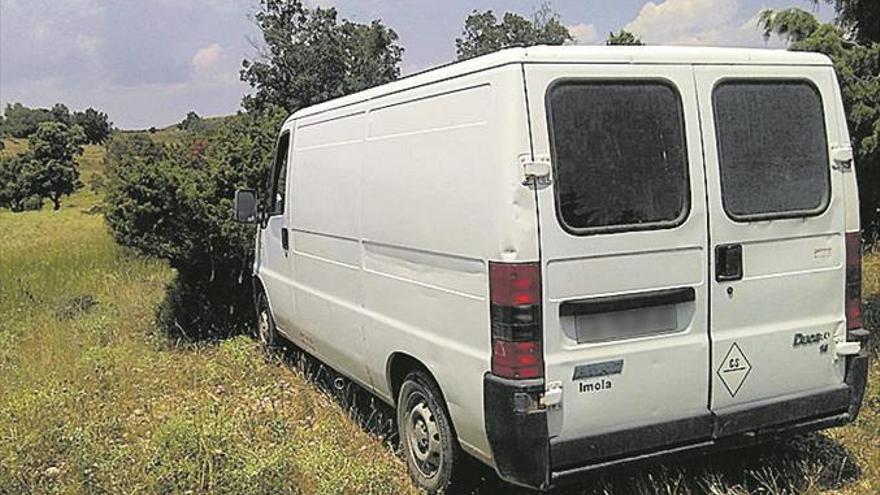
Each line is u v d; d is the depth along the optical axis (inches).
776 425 155.3
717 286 147.0
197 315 338.6
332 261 212.2
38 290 445.7
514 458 136.3
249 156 320.2
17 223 1294.3
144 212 309.6
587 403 138.6
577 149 135.5
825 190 157.2
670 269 142.8
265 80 1418.6
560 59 135.3
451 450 161.0
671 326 144.2
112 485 173.8
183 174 317.7
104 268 501.4
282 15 1430.9
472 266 142.9
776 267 152.3
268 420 211.2
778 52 153.8
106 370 277.3
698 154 144.5
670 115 142.4
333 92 1439.5
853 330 161.9
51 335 337.4
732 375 150.2
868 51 388.8
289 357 285.3
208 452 176.4
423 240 159.5
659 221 141.3
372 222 183.3
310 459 180.5
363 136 187.8
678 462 162.4
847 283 160.9
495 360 137.6
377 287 183.8
